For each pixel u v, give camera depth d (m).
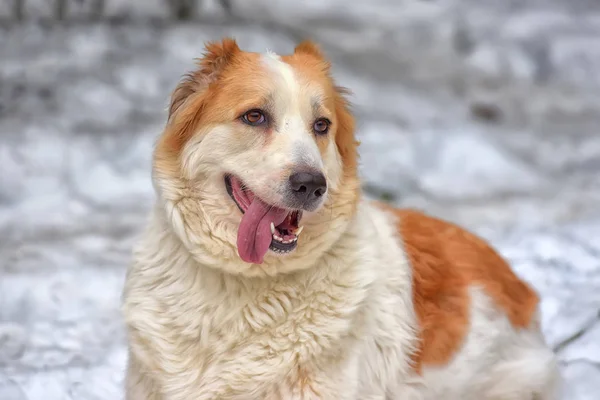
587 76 7.19
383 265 1.92
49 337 2.43
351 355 1.85
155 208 1.91
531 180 4.65
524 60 7.27
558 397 2.13
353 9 7.56
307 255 1.83
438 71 6.95
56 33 6.16
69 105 5.24
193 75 1.88
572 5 8.37
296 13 7.29
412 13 7.67
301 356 1.82
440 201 4.25
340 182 1.89
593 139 5.83
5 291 2.65
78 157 4.41
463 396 1.99
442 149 4.80
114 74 5.66
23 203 3.90
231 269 1.82
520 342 2.07
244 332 1.83
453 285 2.01
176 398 1.84
